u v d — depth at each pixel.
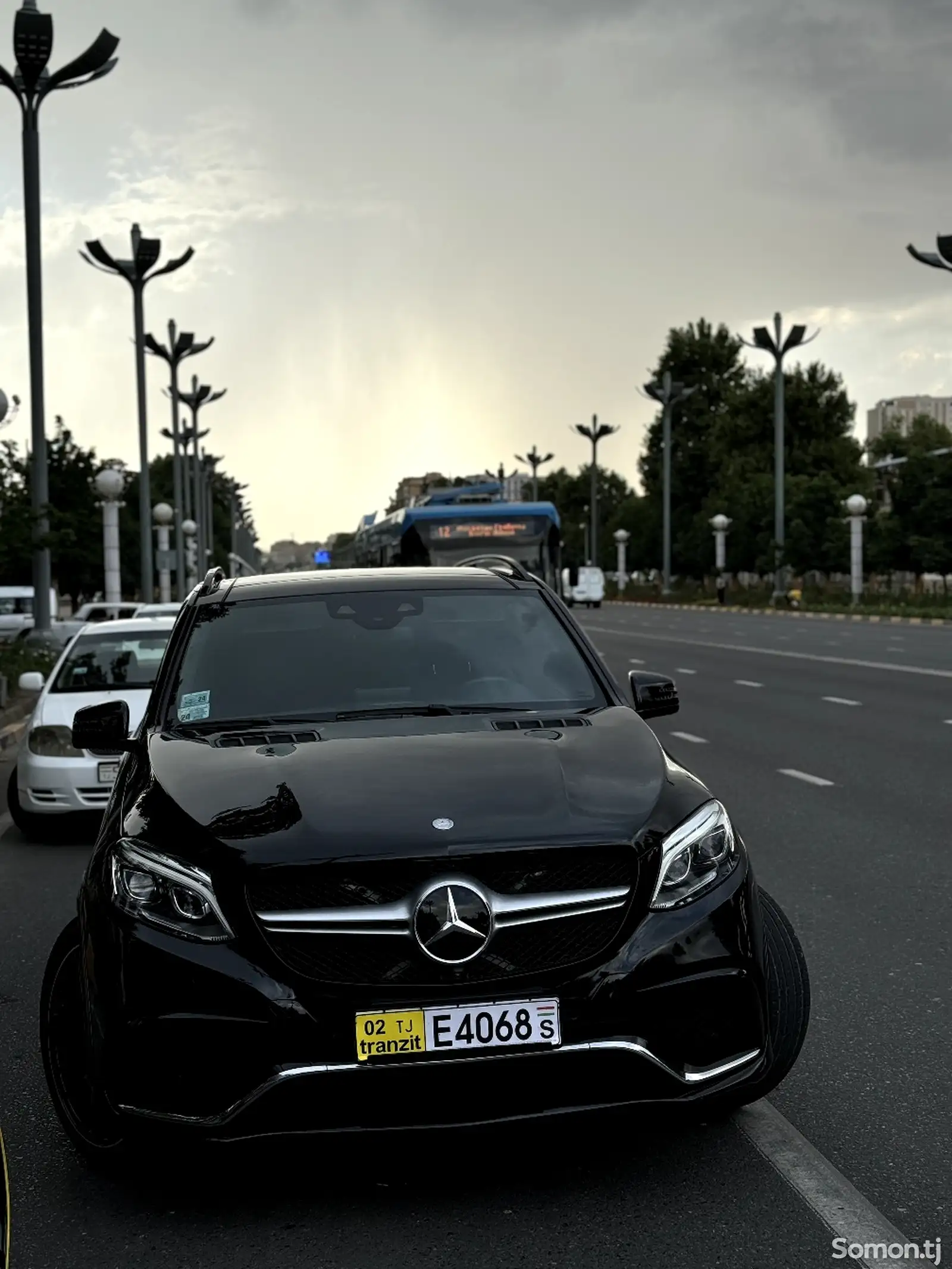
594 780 4.24
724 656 30.05
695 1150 4.27
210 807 4.14
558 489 151.12
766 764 13.19
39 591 25.97
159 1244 3.81
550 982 3.81
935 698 19.45
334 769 4.31
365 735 4.69
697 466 109.19
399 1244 3.74
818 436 91.00
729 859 4.12
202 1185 4.16
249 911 3.84
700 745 14.81
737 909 4.04
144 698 10.79
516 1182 4.09
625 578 109.25
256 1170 4.23
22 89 25.02
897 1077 4.91
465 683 5.25
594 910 3.89
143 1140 3.87
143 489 38.50
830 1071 4.98
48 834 10.66
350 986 3.77
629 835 3.96
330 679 5.25
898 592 61.00
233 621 5.55
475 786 4.16
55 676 11.35
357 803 4.06
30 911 8.03
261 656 5.35
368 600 5.67
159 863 3.99
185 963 3.82
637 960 3.86
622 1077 3.84
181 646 5.45
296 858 3.85
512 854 3.87
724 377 116.69
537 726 4.80
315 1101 3.74
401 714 5.02
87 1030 3.96
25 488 26.84
